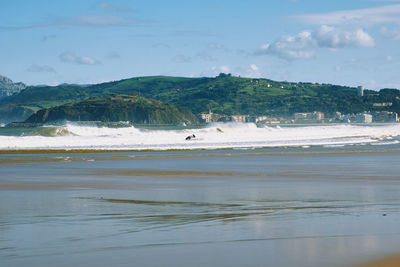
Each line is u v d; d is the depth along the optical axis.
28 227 19.75
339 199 28.00
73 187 34.94
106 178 42.00
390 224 19.89
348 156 73.38
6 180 40.00
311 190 32.72
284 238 17.30
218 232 18.53
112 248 16.03
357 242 16.45
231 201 27.42
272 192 31.66
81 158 70.50
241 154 79.44
